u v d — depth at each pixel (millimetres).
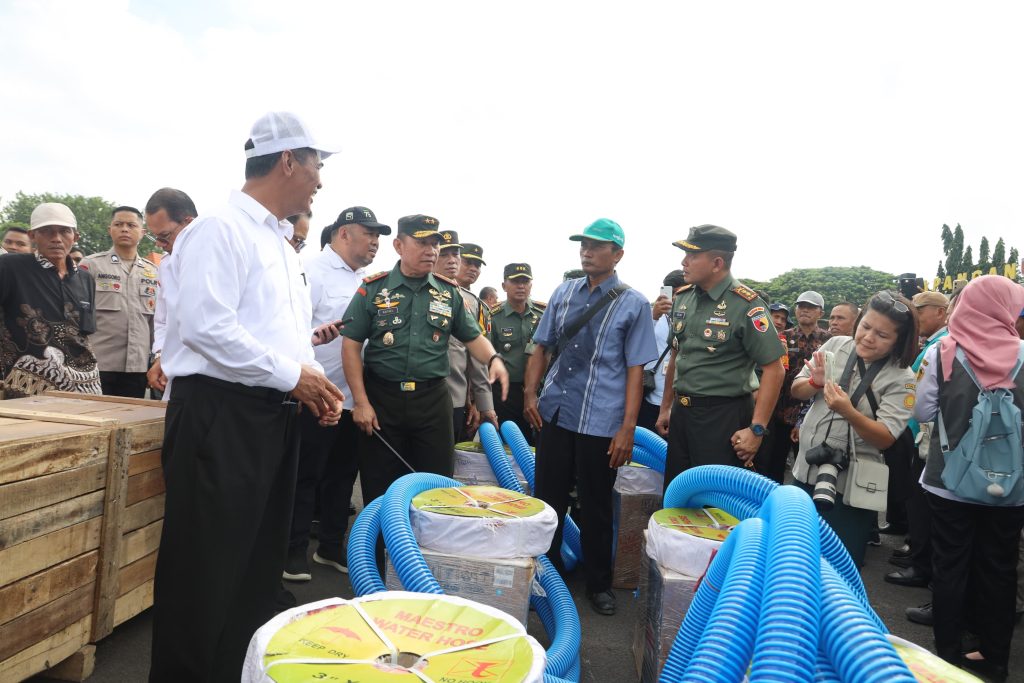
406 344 3482
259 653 1270
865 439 2889
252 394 1993
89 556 2359
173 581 1933
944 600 2990
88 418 2416
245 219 2078
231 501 1949
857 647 1211
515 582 2400
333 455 3859
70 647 2295
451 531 2463
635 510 3912
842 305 5707
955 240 54375
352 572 2492
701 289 3416
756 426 3131
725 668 1350
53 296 4102
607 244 3549
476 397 4828
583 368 3594
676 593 2336
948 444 2893
